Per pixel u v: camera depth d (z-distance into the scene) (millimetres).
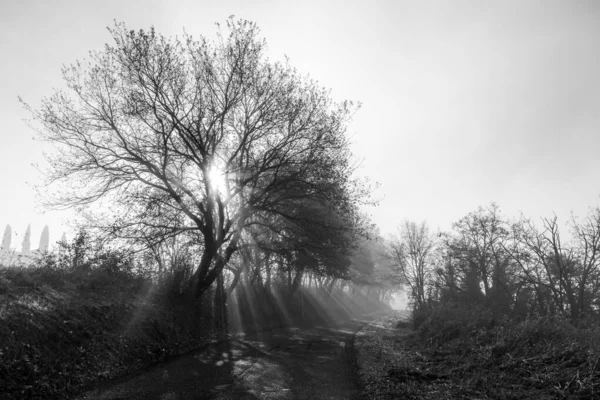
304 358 14414
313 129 19703
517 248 31453
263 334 22375
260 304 32375
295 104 19125
